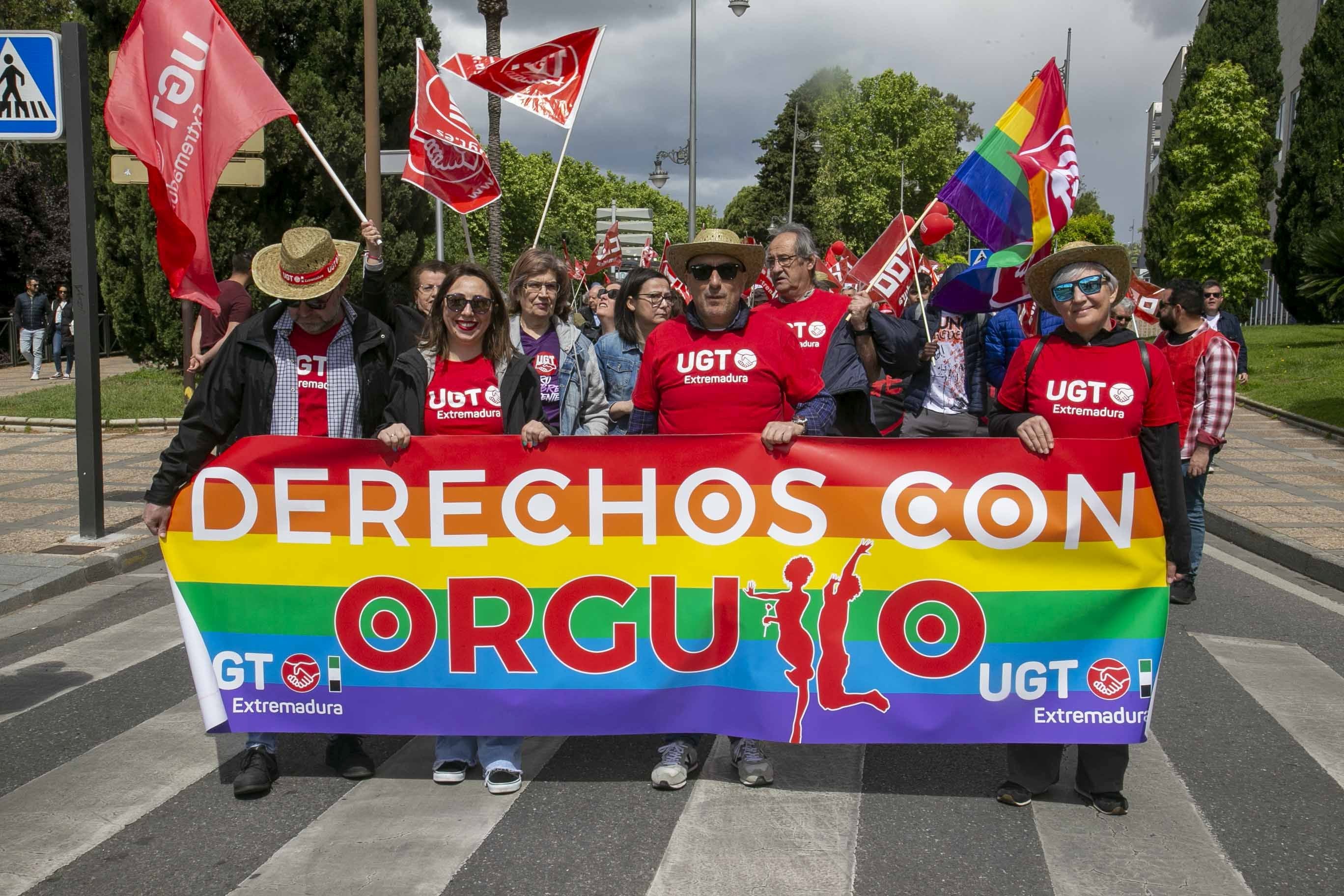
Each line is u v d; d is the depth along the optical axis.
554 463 4.07
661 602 4.09
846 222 72.44
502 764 4.13
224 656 4.18
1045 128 6.23
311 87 17.92
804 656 4.04
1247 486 11.48
